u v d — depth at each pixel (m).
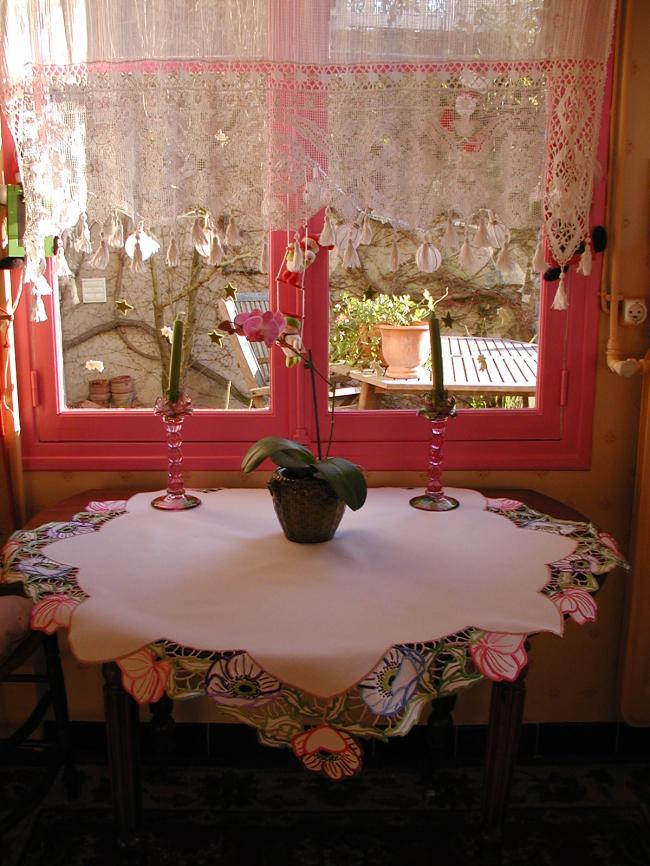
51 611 1.39
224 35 1.72
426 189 1.79
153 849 1.92
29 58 1.73
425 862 1.89
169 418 1.87
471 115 1.75
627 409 2.10
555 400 2.10
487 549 1.64
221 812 2.04
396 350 2.08
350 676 1.23
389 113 1.75
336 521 1.67
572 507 2.14
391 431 2.11
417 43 1.73
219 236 1.82
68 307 2.06
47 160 1.76
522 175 1.77
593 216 1.99
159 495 2.00
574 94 1.73
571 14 1.70
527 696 2.24
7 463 2.05
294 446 1.64
